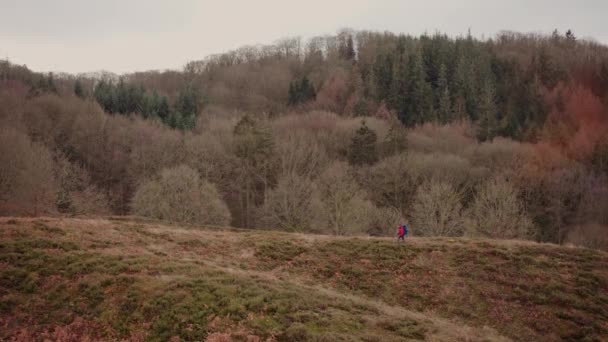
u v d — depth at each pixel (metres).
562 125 100.31
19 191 59.47
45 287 24.19
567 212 82.81
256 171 90.75
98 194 77.50
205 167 89.50
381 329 21.44
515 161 92.69
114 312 21.81
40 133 99.25
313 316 21.34
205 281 23.94
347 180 75.62
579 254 33.41
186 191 65.19
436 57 165.88
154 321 20.80
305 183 69.81
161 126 119.69
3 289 24.03
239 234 38.75
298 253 34.31
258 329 19.77
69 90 154.12
